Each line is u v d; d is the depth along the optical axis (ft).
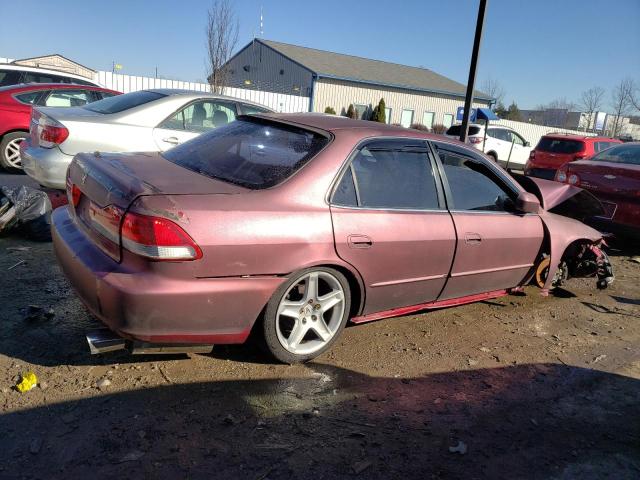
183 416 9.05
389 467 8.37
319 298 10.94
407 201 12.16
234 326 9.73
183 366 10.59
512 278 15.05
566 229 16.01
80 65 97.71
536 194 16.46
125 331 8.96
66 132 18.30
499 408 10.44
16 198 16.65
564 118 182.60
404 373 11.42
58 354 10.44
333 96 111.65
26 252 15.75
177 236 8.80
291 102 81.25
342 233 10.64
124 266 9.04
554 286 17.65
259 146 11.64
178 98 20.71
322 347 11.26
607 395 11.43
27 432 8.25
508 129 67.00
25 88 27.66
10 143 27.02
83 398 9.22
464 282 13.57
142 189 9.16
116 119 19.30
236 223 9.39
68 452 7.93
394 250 11.54
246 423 9.07
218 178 10.68
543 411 10.52
